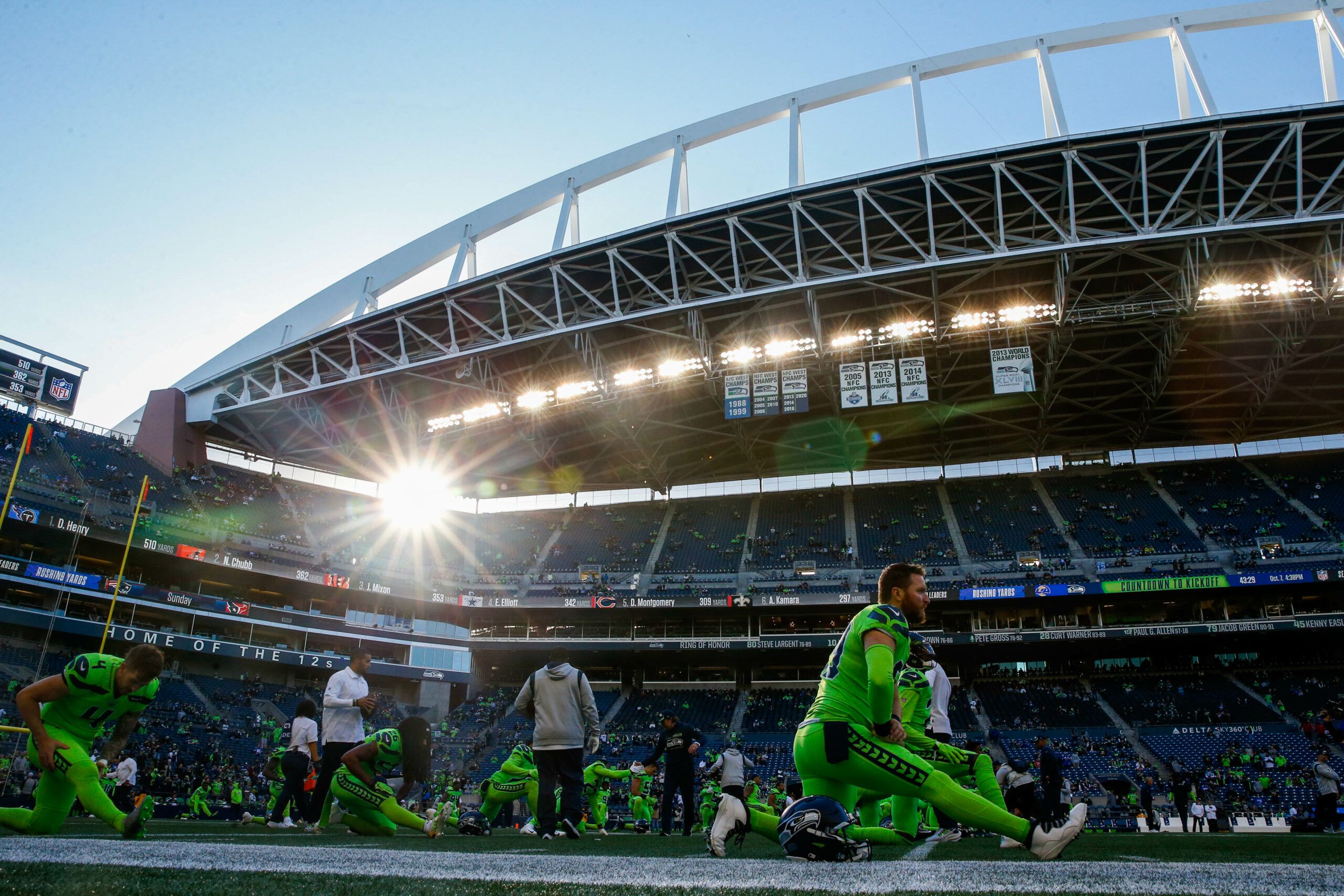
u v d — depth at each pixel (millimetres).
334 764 10695
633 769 13938
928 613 53844
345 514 61156
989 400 53719
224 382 53500
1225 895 2945
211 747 41094
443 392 52438
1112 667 51969
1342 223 35906
